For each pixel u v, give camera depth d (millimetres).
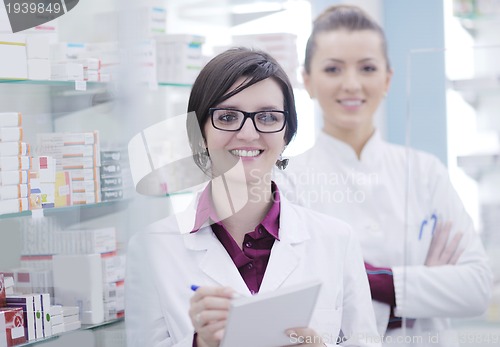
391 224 2990
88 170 2609
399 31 4566
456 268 2203
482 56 2184
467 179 2236
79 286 2605
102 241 2668
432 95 2244
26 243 2520
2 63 2369
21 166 2352
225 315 1774
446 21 4473
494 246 2191
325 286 2098
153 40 2957
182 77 3189
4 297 2393
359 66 3139
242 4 3846
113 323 2668
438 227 2248
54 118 2594
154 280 2113
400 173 3094
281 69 2068
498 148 2188
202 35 3580
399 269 2729
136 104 2732
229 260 2084
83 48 2695
